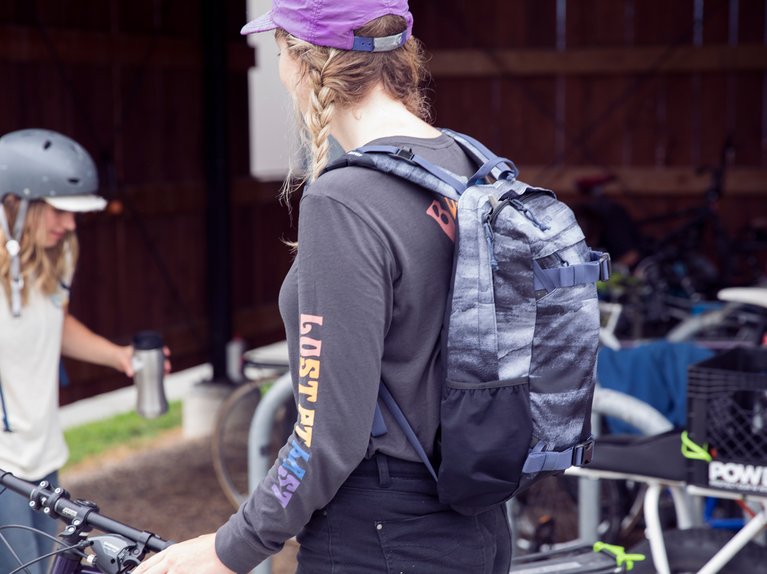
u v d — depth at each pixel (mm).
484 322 1450
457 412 1454
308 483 1418
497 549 1645
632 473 2508
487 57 8055
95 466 5531
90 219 5969
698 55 7668
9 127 5441
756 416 2422
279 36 1555
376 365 1415
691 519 2984
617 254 6730
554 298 1484
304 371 1419
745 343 4414
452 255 1484
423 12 8156
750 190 7625
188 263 6742
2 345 2508
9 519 2484
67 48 5742
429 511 1523
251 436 3576
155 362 2979
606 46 7852
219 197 6715
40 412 2590
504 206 1480
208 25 6617
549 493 3986
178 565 1517
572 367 1503
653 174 7828
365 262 1406
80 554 1755
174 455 5746
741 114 7680
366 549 1524
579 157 8039
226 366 6750
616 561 2346
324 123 1488
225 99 6691
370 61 1511
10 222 2551
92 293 6082
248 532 1472
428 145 1547
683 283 6664
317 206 1431
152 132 6418
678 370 3711
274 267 7605
